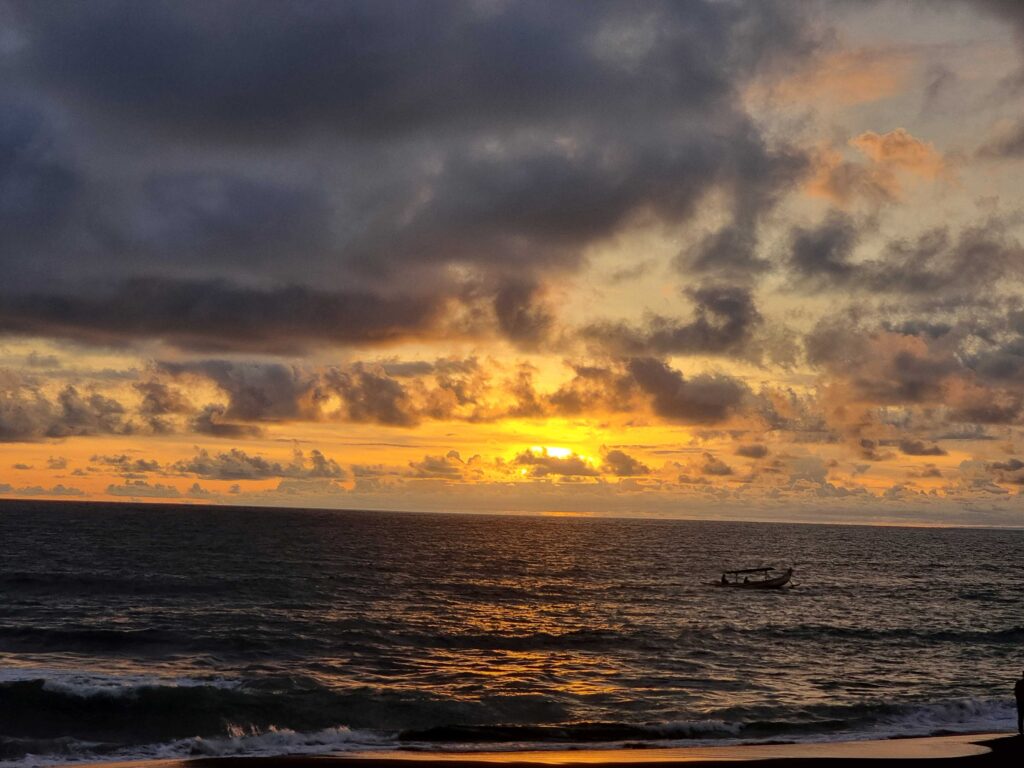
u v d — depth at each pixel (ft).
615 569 399.85
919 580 404.98
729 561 486.79
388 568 353.10
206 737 99.30
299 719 106.93
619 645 173.37
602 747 97.40
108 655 147.23
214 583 265.13
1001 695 136.05
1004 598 326.44
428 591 272.51
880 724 112.98
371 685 127.34
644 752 92.89
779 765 86.22
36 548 392.27
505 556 467.52
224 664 141.38
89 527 596.29
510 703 117.70
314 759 86.74
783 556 564.71
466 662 149.69
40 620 184.34
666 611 241.14
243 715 106.73
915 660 170.60
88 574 280.31
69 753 90.68
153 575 283.79
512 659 154.20
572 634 185.16
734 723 109.09
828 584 363.56
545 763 85.20
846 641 192.85
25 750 91.45
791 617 236.84
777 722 110.63
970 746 98.48
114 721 103.14
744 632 200.34
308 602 229.25
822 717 115.75
